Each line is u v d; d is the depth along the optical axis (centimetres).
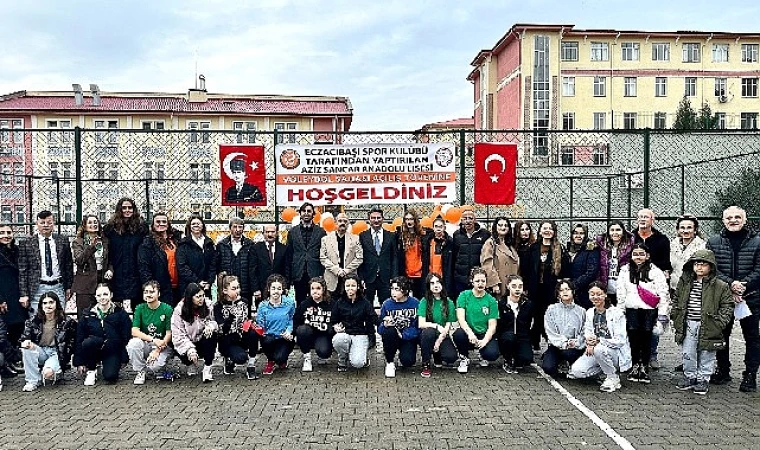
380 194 983
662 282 675
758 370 735
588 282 742
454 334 728
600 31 4525
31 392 655
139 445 491
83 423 547
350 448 483
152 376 721
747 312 636
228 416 564
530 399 618
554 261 770
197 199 2250
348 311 732
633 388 659
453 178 988
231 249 809
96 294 699
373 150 980
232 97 4178
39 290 736
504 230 794
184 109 3919
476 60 5016
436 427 532
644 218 715
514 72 4469
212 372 742
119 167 2455
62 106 3894
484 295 737
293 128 3822
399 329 723
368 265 831
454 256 822
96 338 682
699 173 2356
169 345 700
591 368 668
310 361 748
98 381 701
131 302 766
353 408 587
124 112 3716
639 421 547
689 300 644
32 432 523
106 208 2288
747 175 2095
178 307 692
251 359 711
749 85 4784
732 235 660
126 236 766
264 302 737
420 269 837
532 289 786
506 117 4662
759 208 1986
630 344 689
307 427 532
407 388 661
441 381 692
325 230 891
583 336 684
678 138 2397
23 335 667
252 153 978
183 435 514
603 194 2328
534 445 488
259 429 528
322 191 979
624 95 4628
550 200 2291
